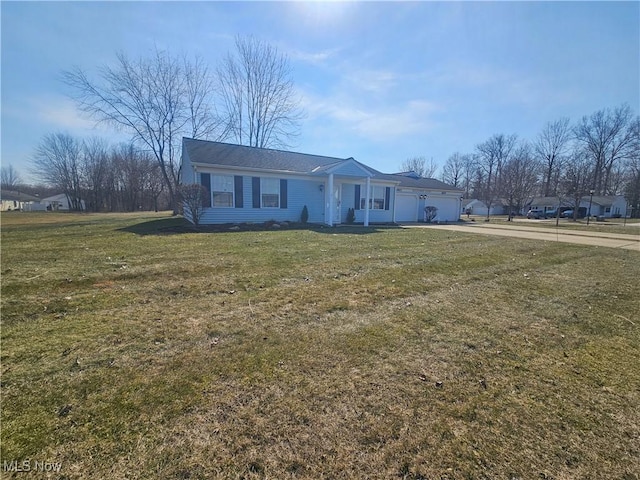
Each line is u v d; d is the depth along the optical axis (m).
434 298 4.01
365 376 2.17
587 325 3.20
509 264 6.25
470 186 57.84
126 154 44.94
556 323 3.25
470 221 24.64
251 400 1.87
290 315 3.29
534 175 43.97
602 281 5.02
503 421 1.74
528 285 4.71
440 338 2.83
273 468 1.39
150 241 8.12
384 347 2.62
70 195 47.47
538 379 2.19
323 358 2.40
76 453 1.44
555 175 44.56
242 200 13.59
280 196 14.58
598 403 1.92
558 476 1.38
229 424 1.66
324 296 3.95
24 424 1.61
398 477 1.37
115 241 8.05
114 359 2.32
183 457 1.44
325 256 6.52
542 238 11.45
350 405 1.85
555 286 4.68
